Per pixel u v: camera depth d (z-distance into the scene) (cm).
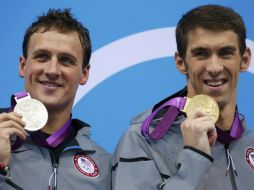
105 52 1201
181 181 784
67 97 883
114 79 1193
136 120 902
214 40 830
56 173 860
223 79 836
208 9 860
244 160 862
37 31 891
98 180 884
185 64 865
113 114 1182
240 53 859
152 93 1195
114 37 1210
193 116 809
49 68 861
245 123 898
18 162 848
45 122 841
